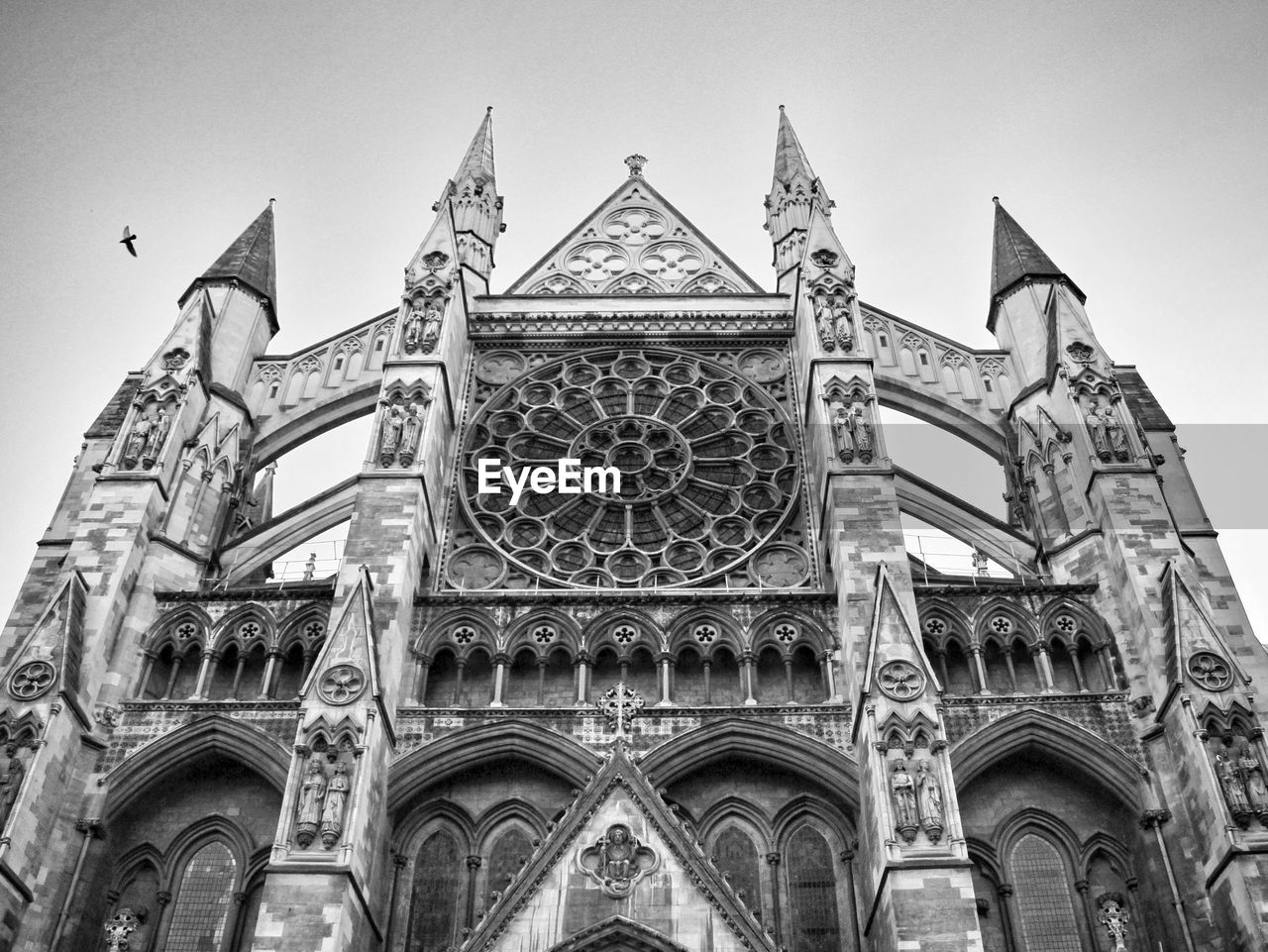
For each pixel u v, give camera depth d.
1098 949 30.22
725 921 27.27
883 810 28.56
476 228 47.84
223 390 40.69
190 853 31.86
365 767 29.22
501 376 43.84
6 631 33.72
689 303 45.97
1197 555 36.66
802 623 34.72
